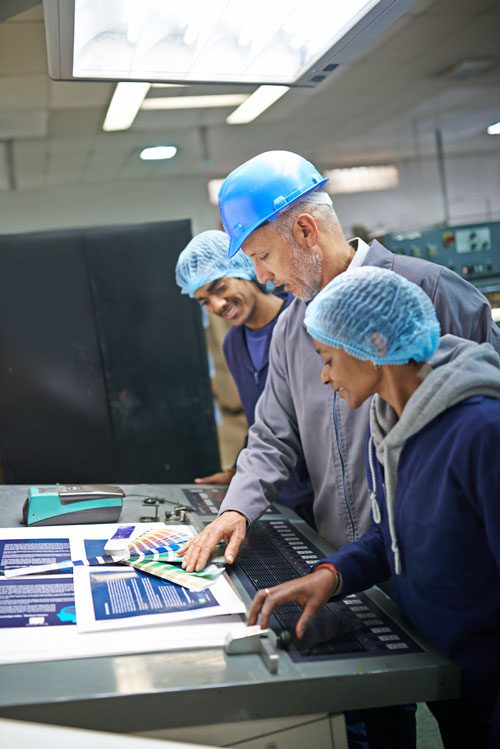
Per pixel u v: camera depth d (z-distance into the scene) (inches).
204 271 75.7
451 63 224.2
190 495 72.7
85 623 41.8
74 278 91.5
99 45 55.4
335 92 238.5
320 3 51.3
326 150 343.9
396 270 57.5
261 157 58.2
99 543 56.8
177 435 95.2
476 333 55.6
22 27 147.9
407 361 42.4
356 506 62.2
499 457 38.3
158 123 246.8
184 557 51.6
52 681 36.2
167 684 36.1
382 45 195.6
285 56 59.8
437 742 76.3
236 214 57.7
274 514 68.0
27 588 46.8
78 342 92.0
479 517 40.4
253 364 80.4
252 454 63.1
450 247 161.5
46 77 183.9
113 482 94.0
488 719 43.0
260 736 37.9
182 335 94.3
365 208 385.1
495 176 398.0
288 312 64.6
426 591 43.1
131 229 92.4
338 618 45.8
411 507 42.8
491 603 41.7
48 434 92.0
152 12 51.7
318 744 38.9
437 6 170.9
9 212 335.9
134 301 92.9
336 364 44.1
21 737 33.0
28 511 60.9
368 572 47.7
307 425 63.7
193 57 57.7
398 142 345.7
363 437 60.0
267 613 41.8
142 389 93.9
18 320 90.4
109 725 35.2
